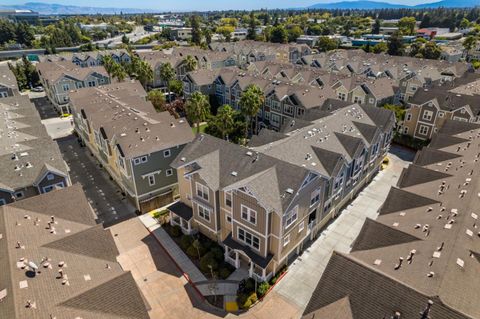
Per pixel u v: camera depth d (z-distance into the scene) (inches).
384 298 789.2
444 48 5418.3
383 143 1983.3
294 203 1163.9
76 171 2121.1
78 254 1023.0
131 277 913.5
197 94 2461.9
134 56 4148.6
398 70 3833.7
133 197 1715.1
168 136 1776.6
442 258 873.5
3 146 1679.4
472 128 1808.6
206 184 1321.4
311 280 1267.2
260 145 1574.8
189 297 1202.6
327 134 1624.0
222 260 1355.8
